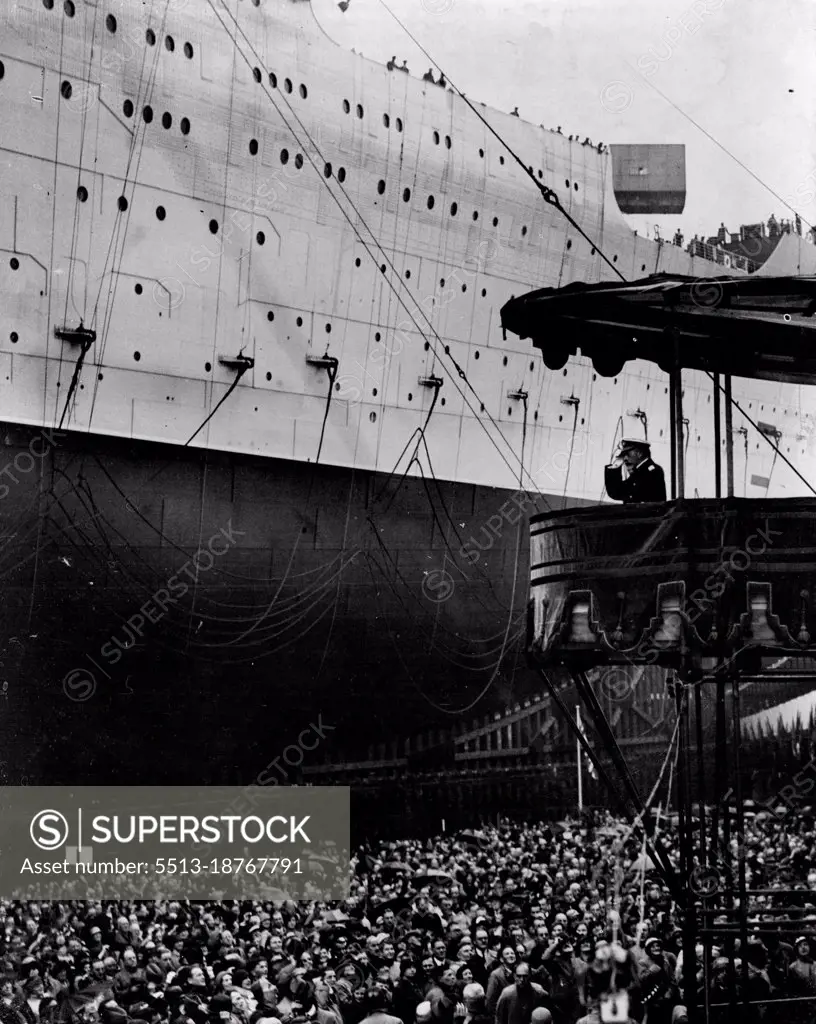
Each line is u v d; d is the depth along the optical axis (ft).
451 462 72.84
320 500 65.98
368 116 66.33
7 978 35.96
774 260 78.23
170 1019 30.96
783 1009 31.99
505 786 68.59
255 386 62.75
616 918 37.14
